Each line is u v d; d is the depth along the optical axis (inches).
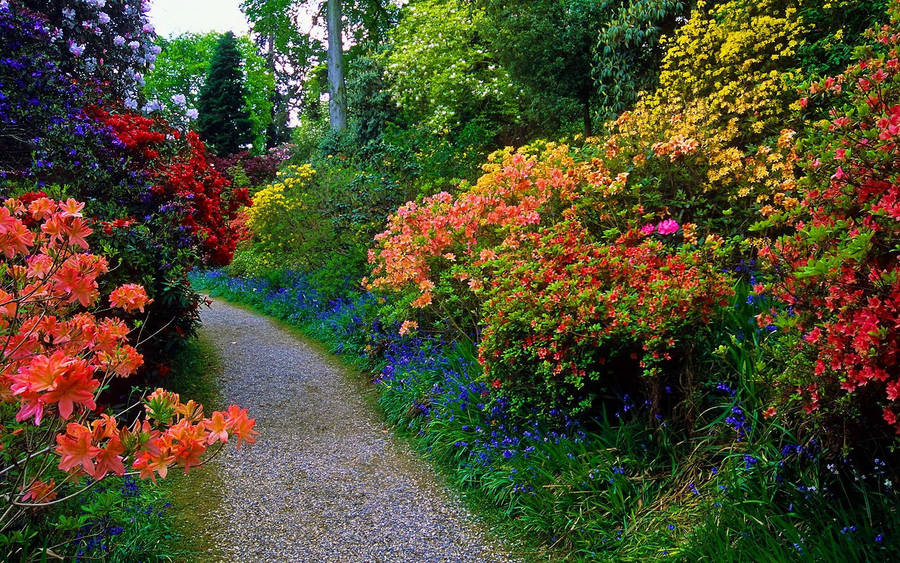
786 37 280.7
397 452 169.3
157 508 130.5
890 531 84.2
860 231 85.0
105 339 96.3
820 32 287.3
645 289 126.5
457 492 142.9
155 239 195.6
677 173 197.6
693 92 287.4
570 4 465.4
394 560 117.3
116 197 206.4
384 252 219.5
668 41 363.3
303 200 401.1
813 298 90.4
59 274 91.7
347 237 348.8
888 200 82.4
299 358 270.8
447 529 127.6
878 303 78.3
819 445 99.4
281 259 418.3
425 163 377.1
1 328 89.4
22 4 223.9
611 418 138.1
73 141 199.6
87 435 67.6
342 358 265.4
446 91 520.7
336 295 335.0
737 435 111.5
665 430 123.0
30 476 100.7
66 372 66.3
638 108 265.0
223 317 371.6
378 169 399.9
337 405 209.9
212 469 159.5
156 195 217.2
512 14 476.1
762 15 295.9
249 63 1128.2
